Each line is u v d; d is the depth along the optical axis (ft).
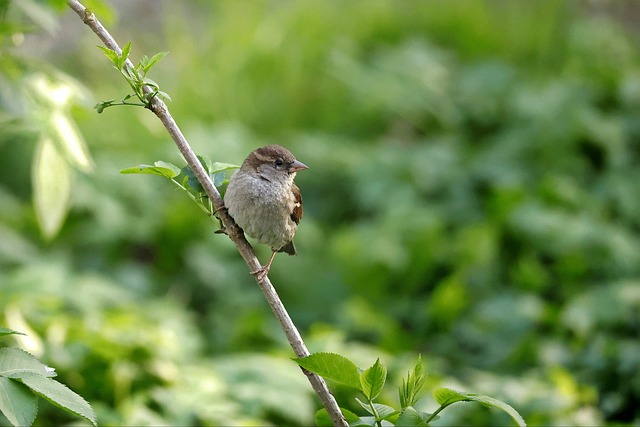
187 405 27.37
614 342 32.86
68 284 34.53
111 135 46.98
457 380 34.45
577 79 51.06
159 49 55.16
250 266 16.58
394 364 31.01
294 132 49.98
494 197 42.19
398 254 40.50
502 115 50.14
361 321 36.68
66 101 22.07
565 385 29.35
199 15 60.70
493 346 35.40
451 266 40.68
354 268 40.63
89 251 41.34
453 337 37.04
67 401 12.74
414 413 13.94
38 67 22.16
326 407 15.35
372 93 50.72
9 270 37.93
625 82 49.78
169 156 44.11
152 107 15.61
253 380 29.43
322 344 31.09
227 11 57.26
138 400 27.53
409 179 44.88
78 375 28.66
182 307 40.04
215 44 55.36
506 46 56.70
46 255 40.34
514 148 46.50
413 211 41.98
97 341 29.09
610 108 49.47
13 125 21.66
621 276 38.60
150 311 35.73
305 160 46.57
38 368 13.19
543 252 40.24
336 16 56.49
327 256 42.01
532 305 36.19
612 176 44.62
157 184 44.32
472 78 52.42
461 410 27.53
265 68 52.60
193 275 41.09
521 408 28.30
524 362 34.14
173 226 41.86
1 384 12.60
